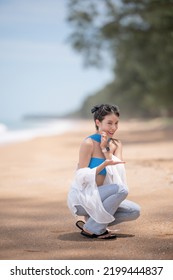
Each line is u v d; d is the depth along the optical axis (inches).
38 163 610.5
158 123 2517.2
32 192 368.2
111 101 4325.8
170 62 1546.5
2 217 273.4
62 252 200.2
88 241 216.4
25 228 245.3
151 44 1279.5
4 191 378.0
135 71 2896.2
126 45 1211.2
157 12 975.0
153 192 336.2
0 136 1572.3
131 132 1520.7
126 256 193.2
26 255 197.5
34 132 1942.7
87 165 216.5
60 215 274.5
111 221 214.8
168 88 2044.8
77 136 1405.0
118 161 207.9
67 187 387.9
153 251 198.8
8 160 666.2
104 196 211.9
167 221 248.1
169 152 673.6
